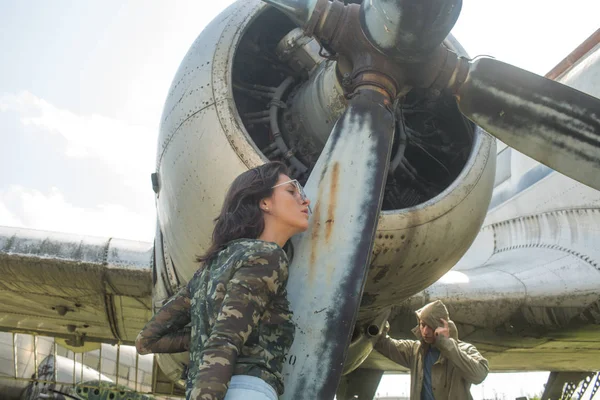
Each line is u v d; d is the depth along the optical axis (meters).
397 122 3.72
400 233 3.12
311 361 2.01
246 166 3.10
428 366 3.38
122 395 6.11
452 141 3.98
